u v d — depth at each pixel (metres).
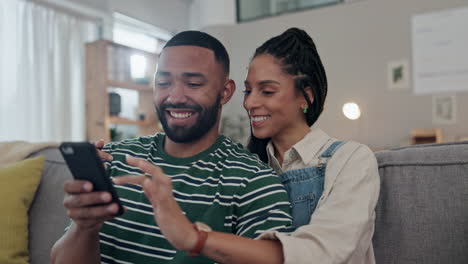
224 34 4.49
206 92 0.88
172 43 0.91
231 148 0.95
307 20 4.07
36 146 1.37
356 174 0.80
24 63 3.52
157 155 0.95
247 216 0.81
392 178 0.87
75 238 0.77
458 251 0.78
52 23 3.77
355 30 3.83
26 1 3.54
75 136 3.97
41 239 1.18
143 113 4.11
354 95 3.82
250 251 0.65
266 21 4.29
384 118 3.70
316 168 0.88
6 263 1.11
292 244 0.66
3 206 1.16
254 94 0.94
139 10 4.88
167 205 0.62
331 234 0.70
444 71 3.49
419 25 3.58
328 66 3.95
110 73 4.04
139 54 4.07
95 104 3.69
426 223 0.81
